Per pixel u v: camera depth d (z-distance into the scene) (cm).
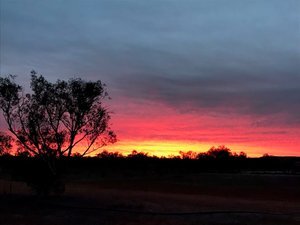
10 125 4722
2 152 4797
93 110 4828
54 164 4844
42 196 4859
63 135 4784
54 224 3403
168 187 8575
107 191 6706
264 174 11219
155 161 13612
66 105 4744
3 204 4284
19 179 5047
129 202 4656
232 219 3644
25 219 3575
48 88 4719
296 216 3762
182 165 13888
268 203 5019
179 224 3438
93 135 4866
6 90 4616
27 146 4775
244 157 14550
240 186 8956
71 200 4631
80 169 11700
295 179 9894
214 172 12412
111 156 12925
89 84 4747
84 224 3444
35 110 4716
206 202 4978
